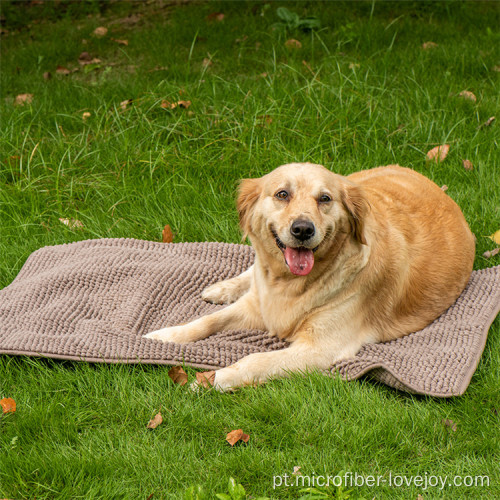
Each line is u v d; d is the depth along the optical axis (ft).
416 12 18.66
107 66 16.79
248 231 10.96
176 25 18.62
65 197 12.70
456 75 14.76
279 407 10.36
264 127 13.33
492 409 10.41
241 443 10.19
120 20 20.16
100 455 10.07
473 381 10.66
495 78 14.56
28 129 13.37
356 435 10.16
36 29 20.25
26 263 11.92
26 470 9.95
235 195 12.66
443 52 15.64
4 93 15.60
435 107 13.78
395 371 10.54
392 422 10.25
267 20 18.13
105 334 10.93
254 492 9.89
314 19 17.67
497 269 11.66
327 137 13.23
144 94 14.08
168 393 10.50
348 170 12.94
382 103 13.71
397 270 11.02
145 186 12.69
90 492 9.84
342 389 10.50
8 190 12.71
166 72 15.47
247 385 10.57
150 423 10.28
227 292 11.59
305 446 10.14
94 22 20.08
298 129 13.35
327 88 13.85
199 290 11.68
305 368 10.71
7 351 10.77
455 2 18.93
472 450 10.12
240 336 11.10
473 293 11.43
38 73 16.56
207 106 13.75
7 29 20.44
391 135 13.30
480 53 15.65
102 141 13.32
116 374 10.62
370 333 11.01
